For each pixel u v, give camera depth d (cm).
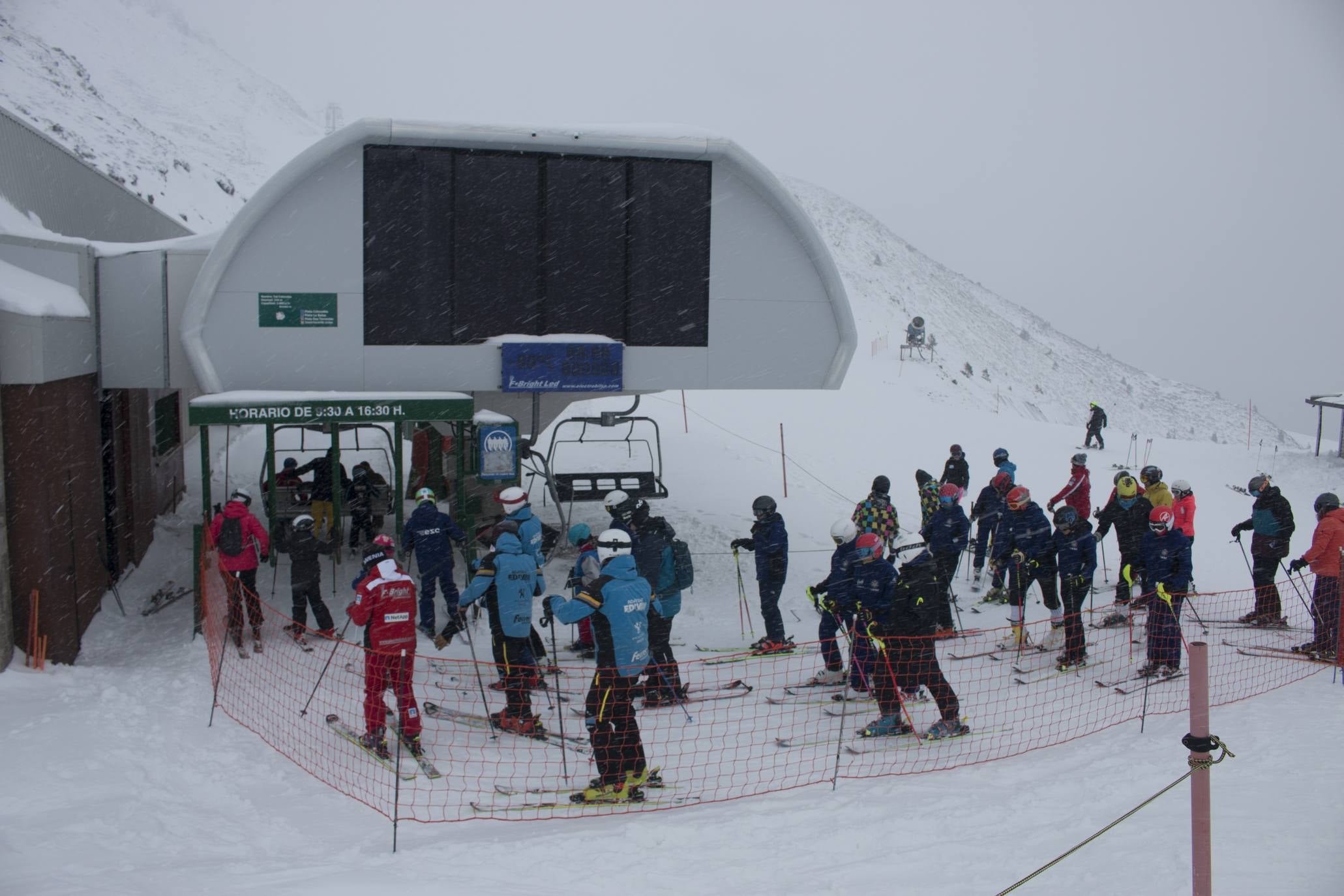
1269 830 512
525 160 1154
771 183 1187
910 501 1861
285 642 974
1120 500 1053
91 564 1048
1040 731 741
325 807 610
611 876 498
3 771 609
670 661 837
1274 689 815
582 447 1950
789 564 1396
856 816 577
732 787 645
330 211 1112
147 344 1109
